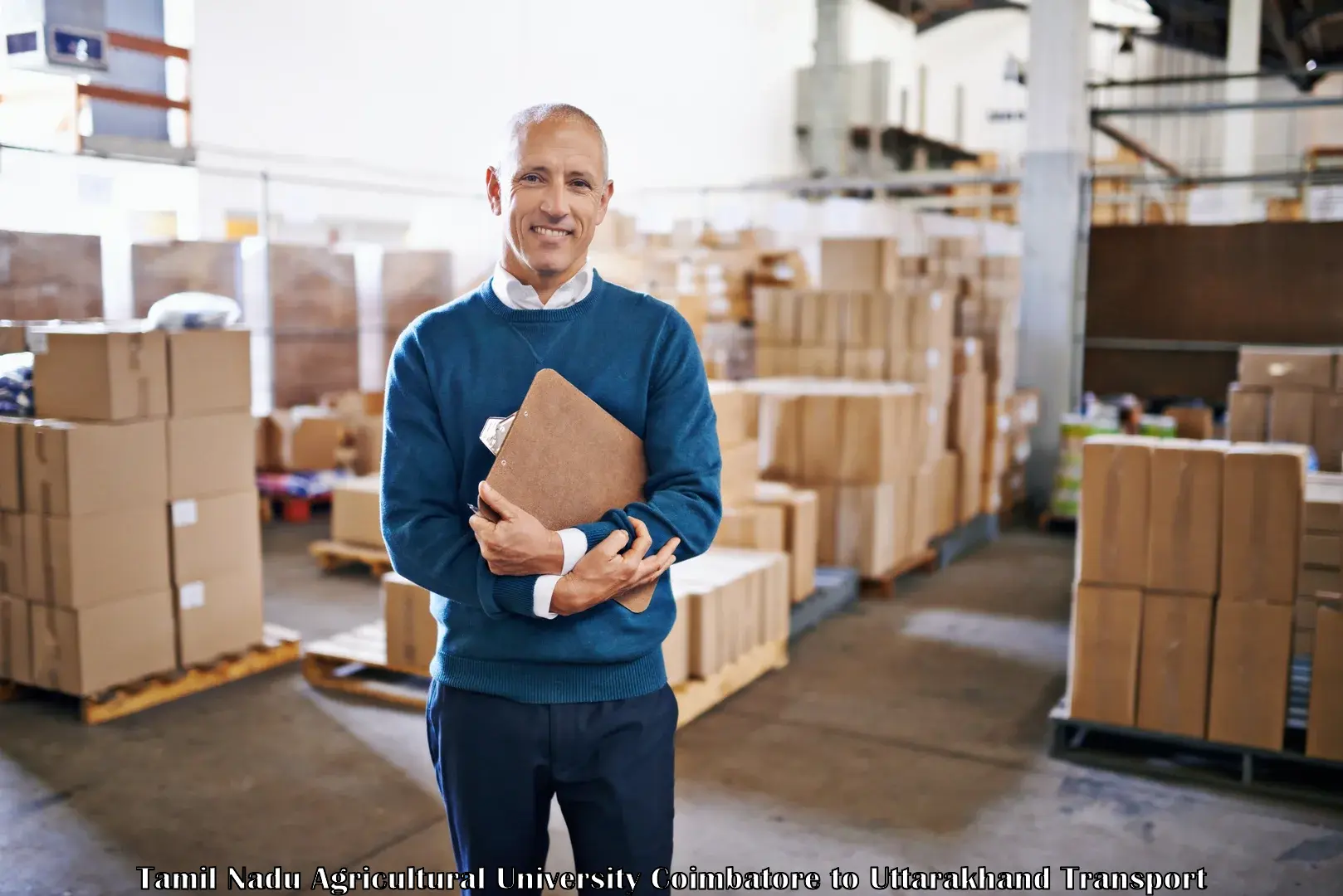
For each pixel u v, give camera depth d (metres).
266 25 9.96
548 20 13.10
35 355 4.33
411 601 4.33
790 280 9.72
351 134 10.95
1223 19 16.16
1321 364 6.06
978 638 5.41
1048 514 8.17
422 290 9.13
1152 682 3.78
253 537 4.77
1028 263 8.84
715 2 15.56
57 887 2.96
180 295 4.54
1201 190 15.72
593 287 1.72
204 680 4.56
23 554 4.22
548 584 1.56
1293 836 3.32
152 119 7.92
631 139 14.19
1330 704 3.56
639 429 1.74
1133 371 9.02
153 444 4.33
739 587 4.53
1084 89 8.72
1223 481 3.63
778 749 3.97
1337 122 19.11
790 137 17.69
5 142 6.81
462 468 1.70
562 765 1.67
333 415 8.34
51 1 6.00
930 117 20.92
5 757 3.85
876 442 5.94
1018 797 3.59
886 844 3.25
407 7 11.36
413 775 3.72
